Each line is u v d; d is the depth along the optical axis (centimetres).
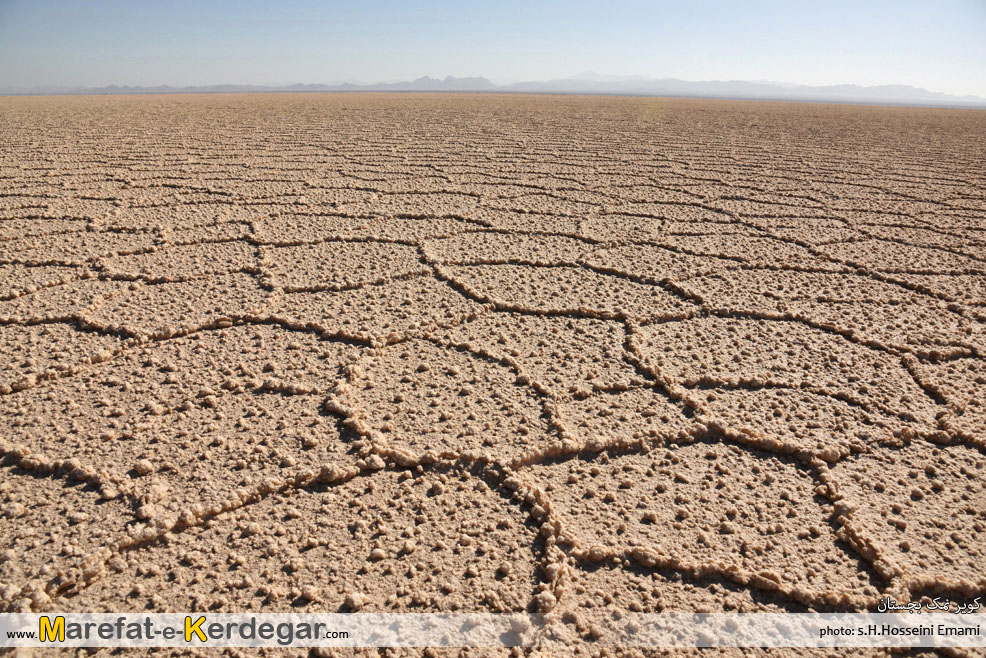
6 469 164
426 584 134
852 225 445
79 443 175
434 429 188
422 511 156
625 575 139
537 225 431
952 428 192
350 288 306
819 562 142
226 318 262
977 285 324
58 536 142
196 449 175
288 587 132
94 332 249
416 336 254
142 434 181
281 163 653
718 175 635
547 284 318
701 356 239
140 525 145
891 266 354
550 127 1117
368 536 147
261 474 165
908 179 631
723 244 396
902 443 187
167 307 274
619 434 188
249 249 362
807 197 537
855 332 261
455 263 346
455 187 552
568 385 217
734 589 136
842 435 189
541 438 185
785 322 276
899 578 136
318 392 209
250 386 210
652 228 430
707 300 296
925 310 291
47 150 699
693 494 164
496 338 254
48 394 201
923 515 157
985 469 176
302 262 341
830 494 164
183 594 130
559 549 143
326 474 165
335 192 521
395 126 1081
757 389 217
